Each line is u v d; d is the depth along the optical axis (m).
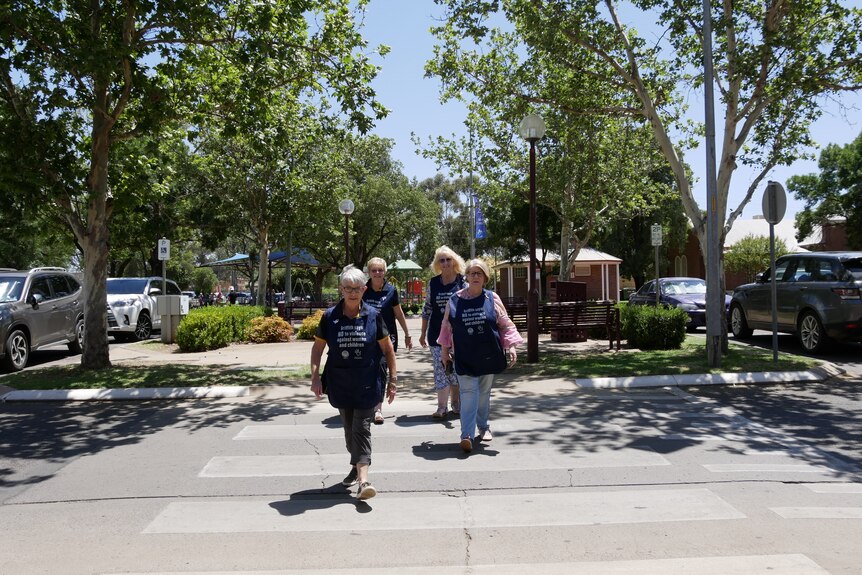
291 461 6.14
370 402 5.00
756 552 3.99
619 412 7.99
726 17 11.15
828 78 11.59
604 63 12.74
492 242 34.16
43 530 4.52
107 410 8.62
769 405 8.35
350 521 4.61
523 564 3.88
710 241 10.74
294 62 10.98
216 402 9.07
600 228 26.42
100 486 5.48
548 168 19.62
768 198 10.95
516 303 22.59
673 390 9.40
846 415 7.75
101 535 4.41
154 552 4.12
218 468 5.93
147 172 13.09
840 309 11.97
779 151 12.80
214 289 73.81
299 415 8.18
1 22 9.57
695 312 18.08
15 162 10.14
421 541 4.24
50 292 13.89
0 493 5.33
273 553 4.09
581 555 3.99
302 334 19.42
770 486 5.23
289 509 4.87
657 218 41.09
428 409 8.37
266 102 11.66
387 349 5.18
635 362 11.27
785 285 13.55
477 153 20.41
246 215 23.92
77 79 10.57
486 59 13.66
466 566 3.86
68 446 6.80
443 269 7.60
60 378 10.30
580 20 11.52
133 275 47.25
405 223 37.06
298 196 22.95
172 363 12.67
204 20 10.34
